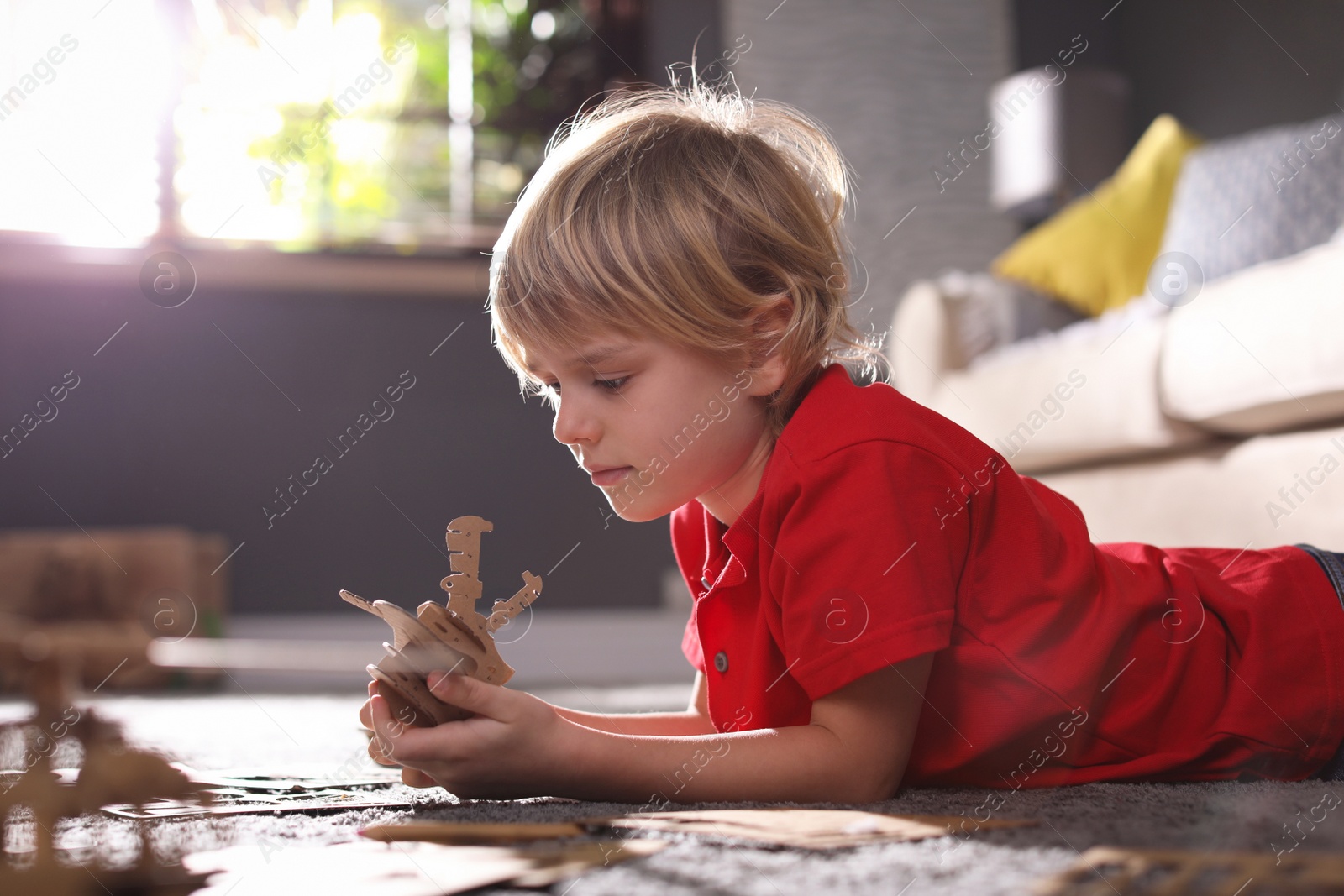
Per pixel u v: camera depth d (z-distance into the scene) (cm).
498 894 45
